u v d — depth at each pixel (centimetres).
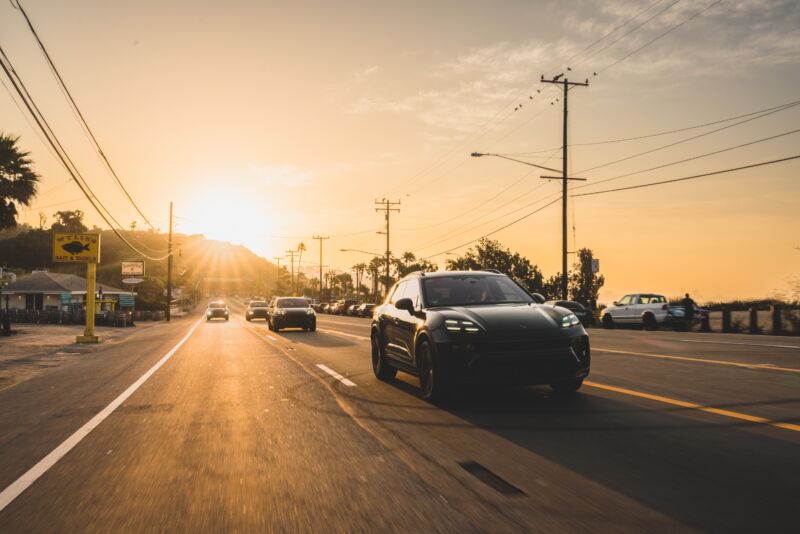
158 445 534
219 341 2045
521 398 732
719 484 389
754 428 540
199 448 520
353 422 613
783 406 638
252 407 717
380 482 410
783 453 459
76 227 14212
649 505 354
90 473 449
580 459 456
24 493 402
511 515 342
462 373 666
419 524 332
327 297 14225
